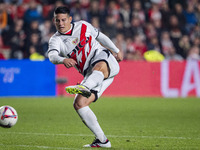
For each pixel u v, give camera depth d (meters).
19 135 24.59
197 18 73.31
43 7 68.00
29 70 55.84
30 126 28.98
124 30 66.81
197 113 38.56
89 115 20.06
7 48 64.62
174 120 33.28
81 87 19.06
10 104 45.12
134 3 70.50
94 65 20.81
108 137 24.17
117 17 69.00
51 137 23.86
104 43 22.12
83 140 22.73
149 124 30.73
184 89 57.09
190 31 71.19
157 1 72.94
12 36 64.69
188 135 25.09
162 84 56.84
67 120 32.88
